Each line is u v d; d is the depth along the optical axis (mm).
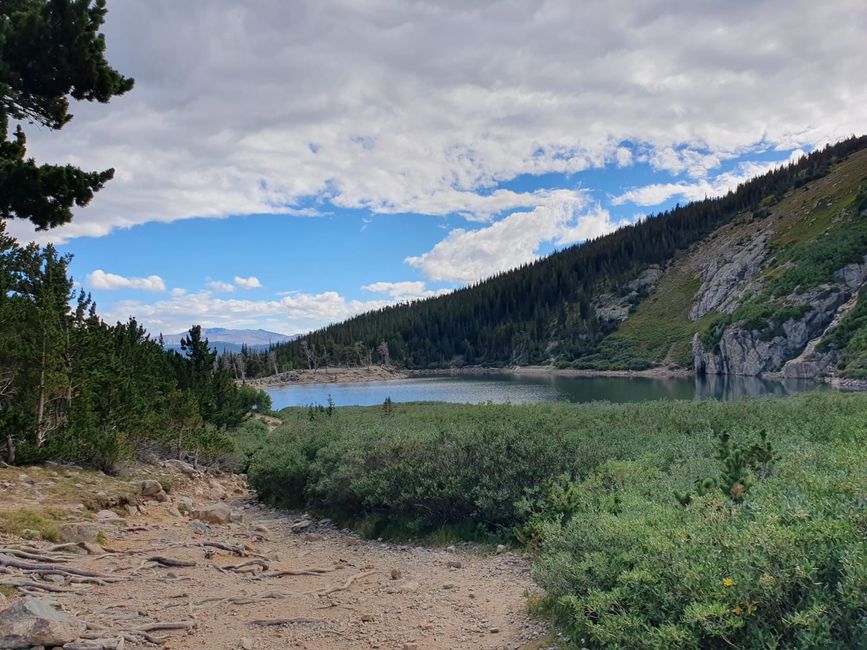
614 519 5168
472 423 14258
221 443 19703
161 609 5785
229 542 9055
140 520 10297
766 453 6812
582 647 4348
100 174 11969
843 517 3719
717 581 3467
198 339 28141
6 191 10766
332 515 11133
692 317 152125
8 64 11305
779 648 3225
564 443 9898
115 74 12594
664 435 11250
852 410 12703
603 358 148000
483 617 5543
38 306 13602
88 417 13773
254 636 5215
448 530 8961
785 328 99938
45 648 4504
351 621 5574
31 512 8570
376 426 14906
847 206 134750
